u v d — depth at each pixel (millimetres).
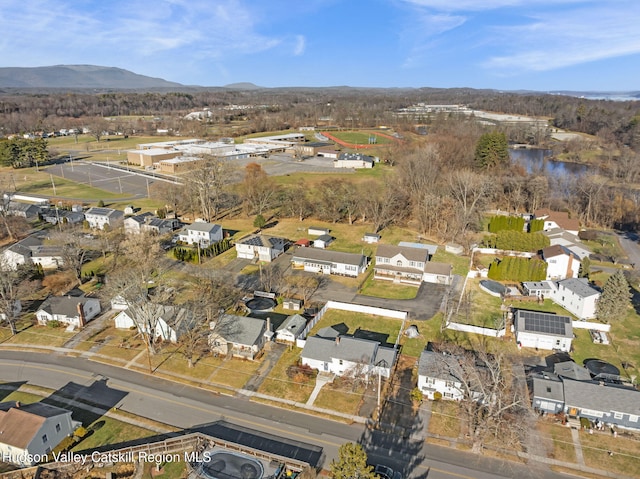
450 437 41469
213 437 40750
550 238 85312
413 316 63375
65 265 76062
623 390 43875
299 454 39438
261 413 44594
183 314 58344
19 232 95875
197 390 48031
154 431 42344
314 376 50031
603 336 57656
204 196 108312
